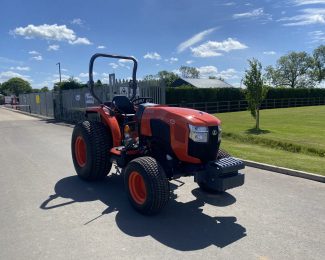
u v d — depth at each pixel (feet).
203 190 18.94
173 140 15.96
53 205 16.81
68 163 26.27
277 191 19.10
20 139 40.57
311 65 237.66
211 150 15.99
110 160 19.75
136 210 15.88
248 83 51.47
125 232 13.74
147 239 13.14
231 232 13.79
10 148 33.71
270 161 25.79
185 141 15.53
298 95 144.66
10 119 76.89
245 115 86.43
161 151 17.03
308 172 22.24
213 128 15.93
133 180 15.88
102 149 19.67
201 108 108.47
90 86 21.21
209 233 13.69
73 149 21.62
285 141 35.50
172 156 16.51
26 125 60.13
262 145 34.73
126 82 48.57
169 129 16.10
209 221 14.88
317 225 14.47
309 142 35.65
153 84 44.83
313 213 15.83
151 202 14.79
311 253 12.06
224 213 15.81
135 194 15.97
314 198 17.93
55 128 53.93
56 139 40.04
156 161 15.43
